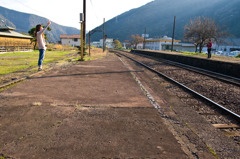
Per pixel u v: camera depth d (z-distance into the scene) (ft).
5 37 81.00
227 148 7.70
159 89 19.51
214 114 12.85
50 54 64.03
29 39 105.29
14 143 6.66
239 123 11.41
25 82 16.96
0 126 7.97
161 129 8.47
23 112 9.68
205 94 19.04
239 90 20.06
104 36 138.00
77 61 40.45
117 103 12.06
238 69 29.09
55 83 17.19
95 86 16.81
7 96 12.41
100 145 6.78
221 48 279.69
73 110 10.30
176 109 12.60
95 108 10.84
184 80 26.71
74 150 6.38
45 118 9.02
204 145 7.49
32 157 5.89
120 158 6.04
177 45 257.96
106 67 32.09
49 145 6.61
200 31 128.36
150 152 6.48
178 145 7.13
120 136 7.56
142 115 10.13
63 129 7.93
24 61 35.96
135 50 156.97
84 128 8.13
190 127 9.61
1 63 31.60
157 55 81.41
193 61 45.75
